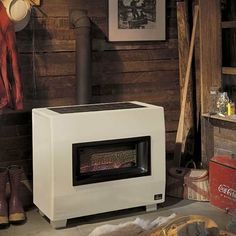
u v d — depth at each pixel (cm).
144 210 372
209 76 418
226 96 412
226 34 427
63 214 336
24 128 411
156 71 464
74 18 402
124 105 377
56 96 421
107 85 443
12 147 408
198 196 393
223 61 430
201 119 430
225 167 368
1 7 353
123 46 445
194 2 459
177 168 418
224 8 422
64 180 332
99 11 429
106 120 343
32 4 399
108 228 313
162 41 462
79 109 355
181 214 362
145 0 446
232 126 397
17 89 363
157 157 366
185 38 459
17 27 386
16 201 352
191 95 464
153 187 367
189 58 445
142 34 450
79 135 334
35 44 407
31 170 418
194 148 470
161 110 364
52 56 415
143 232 298
